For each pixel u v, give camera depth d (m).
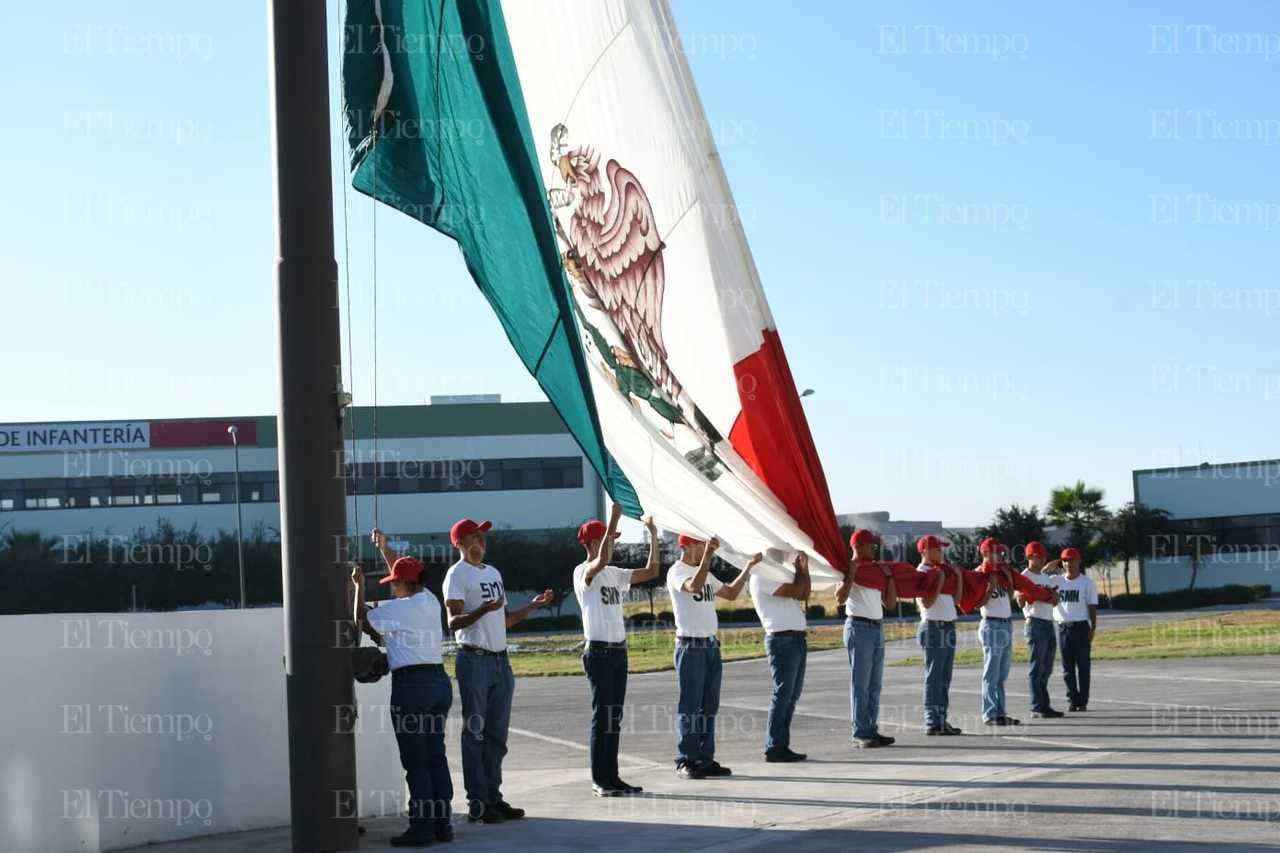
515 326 11.02
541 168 12.79
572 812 9.41
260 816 9.37
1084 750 11.52
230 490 53.53
